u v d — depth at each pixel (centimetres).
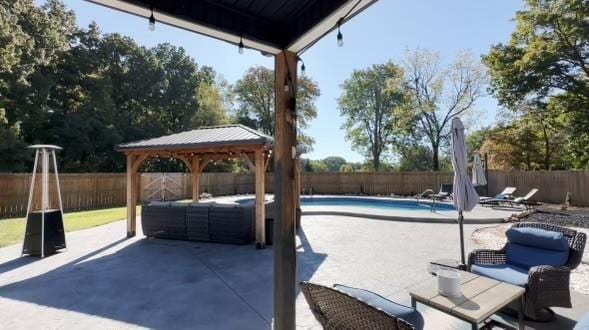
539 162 1906
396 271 497
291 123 289
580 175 1310
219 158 1024
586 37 1269
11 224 987
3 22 1248
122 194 1547
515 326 304
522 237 379
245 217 704
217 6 248
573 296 384
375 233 802
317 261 555
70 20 1981
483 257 380
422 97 2256
